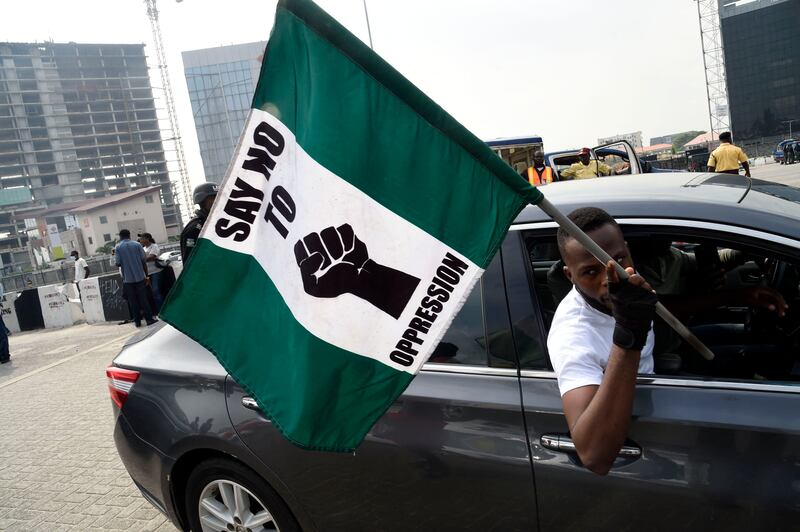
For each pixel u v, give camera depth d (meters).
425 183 1.56
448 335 2.10
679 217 1.91
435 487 2.00
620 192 2.17
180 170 96.69
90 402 6.10
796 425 1.59
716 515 1.62
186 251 5.80
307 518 2.27
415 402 2.04
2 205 133.12
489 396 1.94
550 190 2.49
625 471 1.72
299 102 1.60
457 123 1.52
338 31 1.52
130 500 3.76
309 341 1.62
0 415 6.11
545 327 1.98
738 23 97.00
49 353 9.57
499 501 1.91
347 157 1.57
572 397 1.55
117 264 10.52
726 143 10.73
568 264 1.64
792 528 1.55
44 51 152.38
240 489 2.45
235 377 1.64
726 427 1.65
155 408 2.59
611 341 1.69
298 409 1.62
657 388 1.78
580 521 1.80
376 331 1.62
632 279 1.37
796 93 95.00
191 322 1.64
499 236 1.52
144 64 166.62
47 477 4.29
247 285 1.64
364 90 1.55
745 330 2.25
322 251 1.62
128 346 3.01
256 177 1.61
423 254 1.58
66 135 154.50
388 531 2.13
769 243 1.79
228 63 134.12
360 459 2.11
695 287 2.40
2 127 146.88
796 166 33.34
